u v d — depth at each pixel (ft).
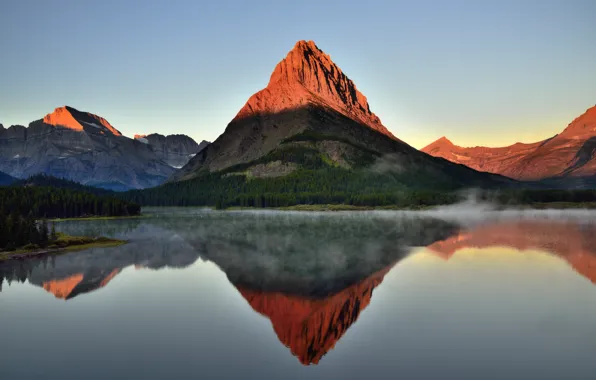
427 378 128.16
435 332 164.55
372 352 147.95
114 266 300.20
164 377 129.59
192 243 420.36
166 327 173.88
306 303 205.87
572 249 357.41
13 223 392.68
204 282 249.14
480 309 190.70
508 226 572.92
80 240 416.67
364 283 241.96
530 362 137.80
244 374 132.67
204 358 144.05
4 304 206.39
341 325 174.40
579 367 134.31
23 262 319.27
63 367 137.28
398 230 527.81
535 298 207.51
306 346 152.87
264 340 160.25
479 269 275.59
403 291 223.51
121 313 192.34
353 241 421.18
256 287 236.63
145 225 652.48
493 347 149.79
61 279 259.39
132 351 150.10
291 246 389.39
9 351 150.41
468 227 561.02
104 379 129.90
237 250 368.89
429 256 326.65
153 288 236.02
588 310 188.55
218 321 181.68
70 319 184.24
